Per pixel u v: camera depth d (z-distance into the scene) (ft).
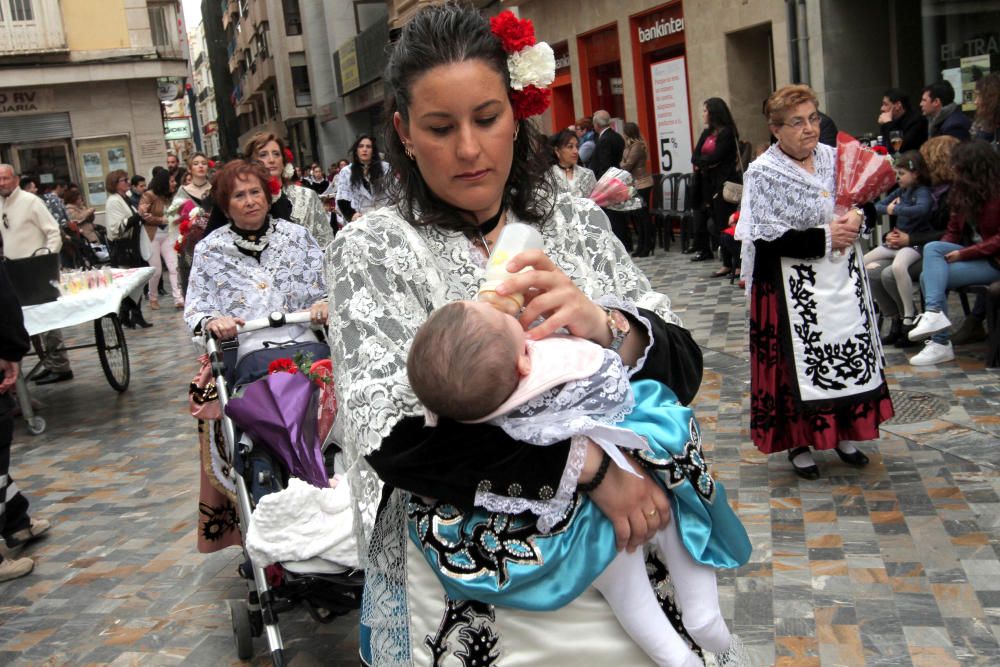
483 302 5.57
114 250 48.78
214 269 13.97
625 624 5.73
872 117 36.73
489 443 5.43
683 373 6.31
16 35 81.46
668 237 43.86
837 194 15.37
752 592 12.70
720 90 44.24
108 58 84.07
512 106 6.31
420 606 5.97
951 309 26.50
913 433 17.74
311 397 11.78
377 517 6.19
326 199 47.39
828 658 11.02
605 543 5.55
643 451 5.60
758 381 16.11
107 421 26.73
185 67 86.74
